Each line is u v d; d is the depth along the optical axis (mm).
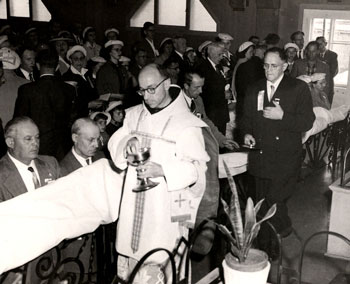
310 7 11086
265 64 4211
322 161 7691
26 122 3094
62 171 3518
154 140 2982
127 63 9016
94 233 3445
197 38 12469
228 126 6828
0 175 3084
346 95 10742
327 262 4441
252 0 11711
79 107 6195
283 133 4324
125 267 3252
